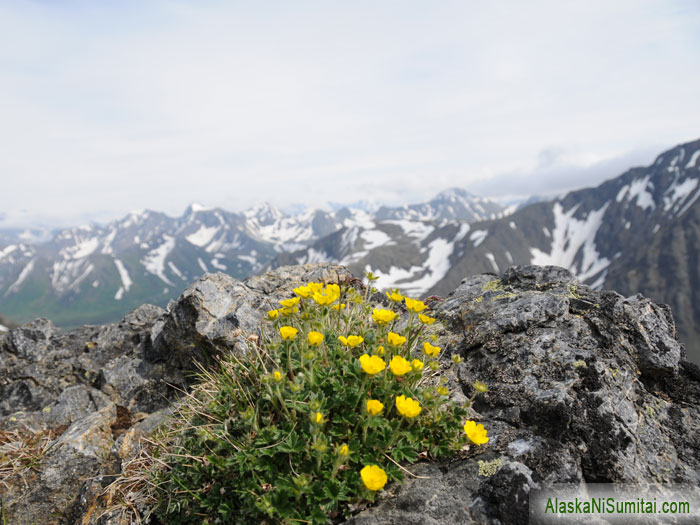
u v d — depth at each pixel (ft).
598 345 1.69
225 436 1.43
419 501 1.32
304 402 1.35
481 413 1.59
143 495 1.58
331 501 1.23
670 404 1.56
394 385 1.44
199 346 2.28
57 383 2.57
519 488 1.29
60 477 1.86
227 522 1.34
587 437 1.40
